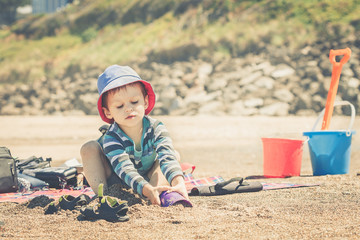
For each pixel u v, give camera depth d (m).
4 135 14.15
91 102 25.02
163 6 33.38
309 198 3.24
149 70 25.58
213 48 25.75
